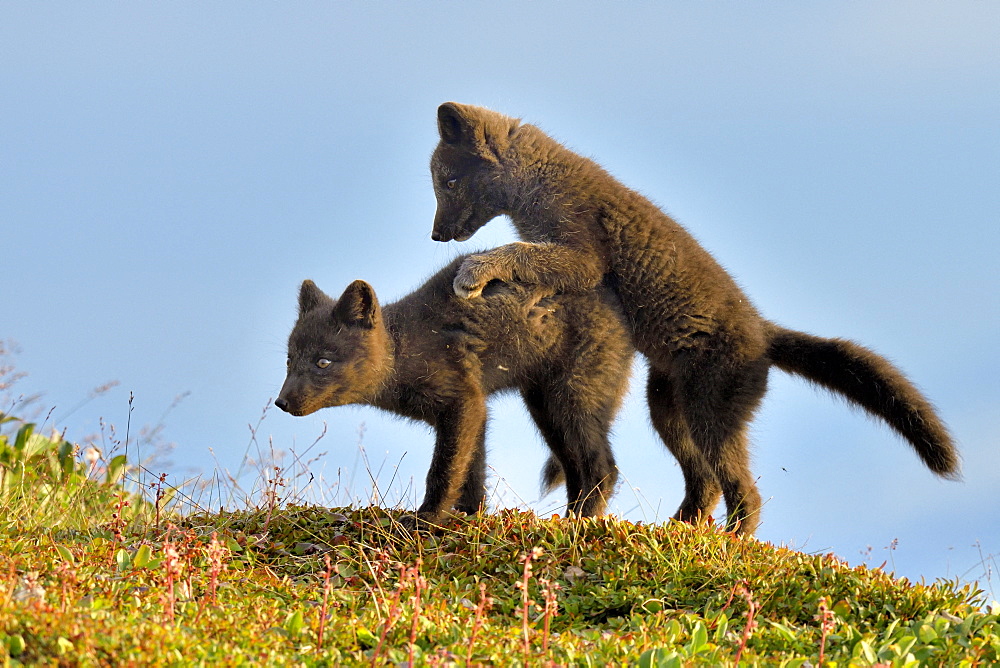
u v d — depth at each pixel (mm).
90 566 8891
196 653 6797
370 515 11164
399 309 12539
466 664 7203
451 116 15367
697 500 13055
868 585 9789
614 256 13328
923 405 12570
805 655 8406
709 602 9305
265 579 9383
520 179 14891
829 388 13188
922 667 8266
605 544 10328
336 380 11758
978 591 10070
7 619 6523
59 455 12414
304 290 12484
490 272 12609
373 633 7980
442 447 11820
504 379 12734
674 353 12953
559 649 7949
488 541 10508
